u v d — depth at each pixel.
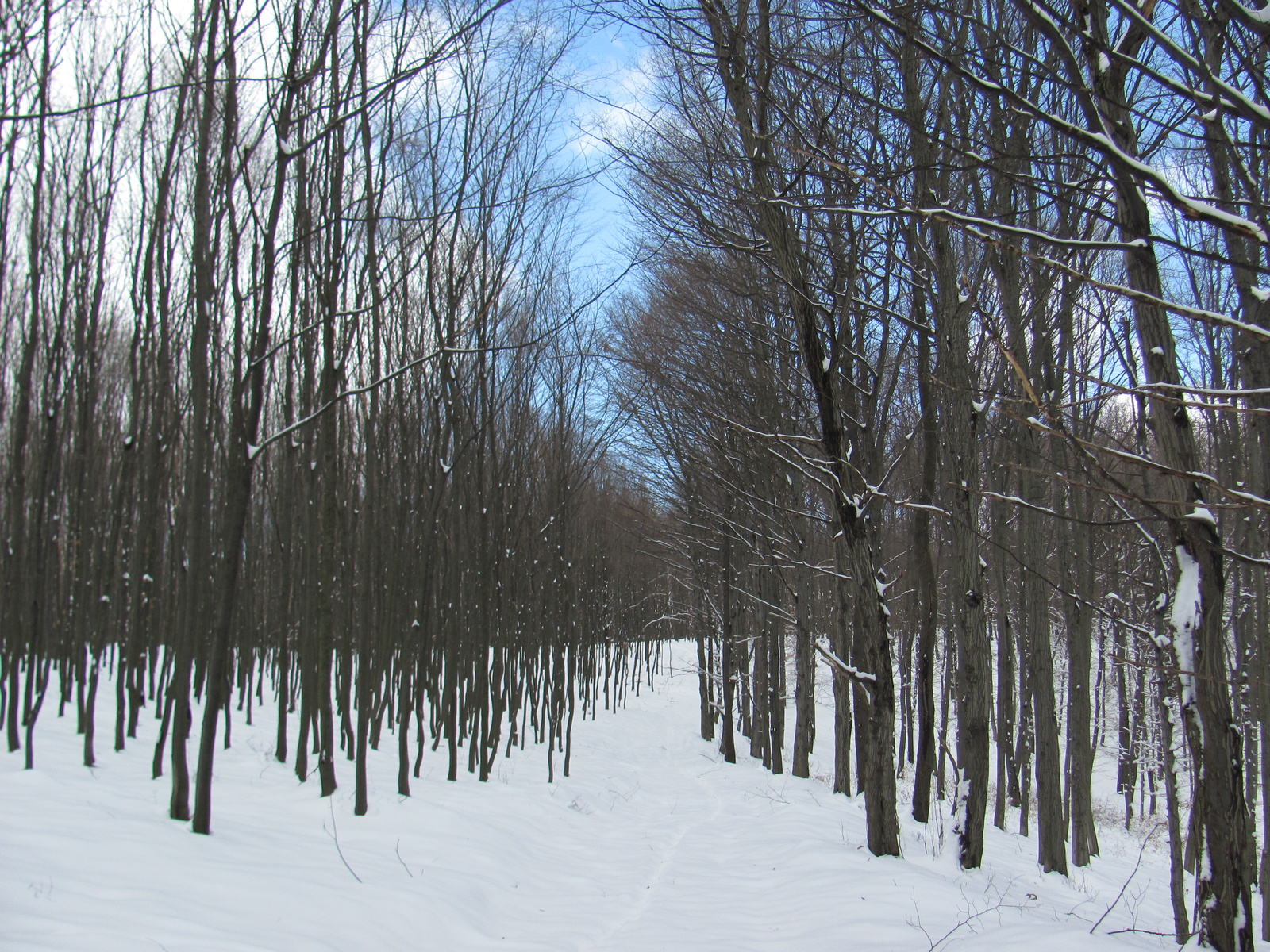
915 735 24.58
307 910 5.36
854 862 8.00
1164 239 2.91
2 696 9.45
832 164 4.02
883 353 10.25
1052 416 3.14
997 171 3.55
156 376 9.41
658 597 40.62
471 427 12.82
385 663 9.98
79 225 9.48
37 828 5.73
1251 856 4.79
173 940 4.30
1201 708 4.66
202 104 7.34
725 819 12.32
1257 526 9.59
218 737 11.95
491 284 11.66
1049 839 10.51
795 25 6.97
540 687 21.77
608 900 7.62
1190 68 2.72
